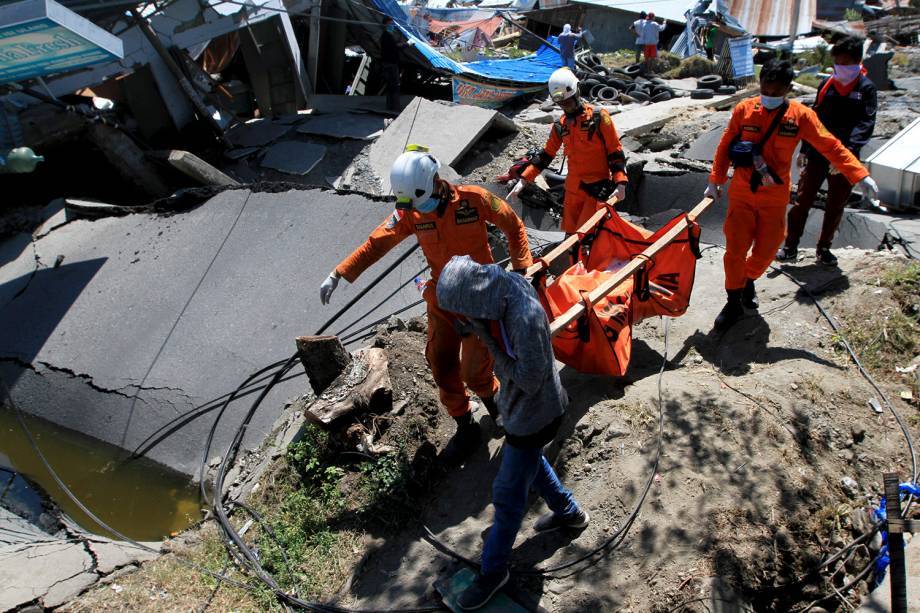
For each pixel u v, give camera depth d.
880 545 3.68
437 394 5.11
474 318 3.16
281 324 7.16
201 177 11.67
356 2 14.95
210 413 6.65
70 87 12.22
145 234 9.00
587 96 16.06
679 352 5.15
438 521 4.30
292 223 8.11
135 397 7.16
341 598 3.93
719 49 19.81
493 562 3.51
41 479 6.69
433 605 3.73
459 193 4.08
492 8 21.70
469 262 3.19
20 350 8.20
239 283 7.77
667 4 23.23
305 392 6.25
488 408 4.64
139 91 13.29
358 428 4.76
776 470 3.88
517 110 15.77
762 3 23.19
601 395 4.65
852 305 5.13
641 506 3.86
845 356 4.79
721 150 4.90
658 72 19.16
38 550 4.69
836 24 22.00
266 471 5.12
